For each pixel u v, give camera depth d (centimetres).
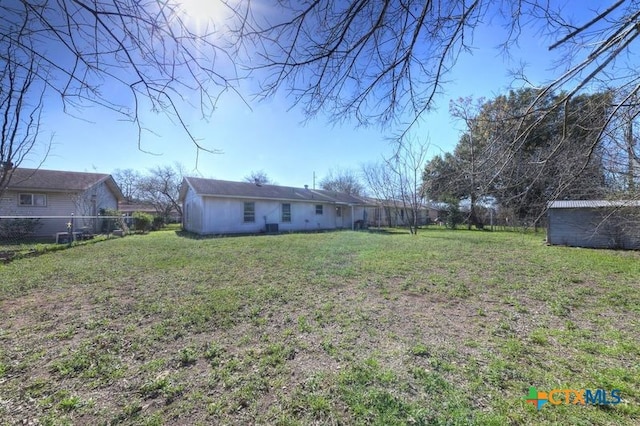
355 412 190
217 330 323
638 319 356
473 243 1119
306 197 1941
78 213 1437
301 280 542
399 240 1216
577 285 516
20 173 1375
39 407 196
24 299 430
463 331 323
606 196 381
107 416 188
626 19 163
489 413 186
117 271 609
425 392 210
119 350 277
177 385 221
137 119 175
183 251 884
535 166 245
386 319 356
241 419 186
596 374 232
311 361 256
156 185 2734
